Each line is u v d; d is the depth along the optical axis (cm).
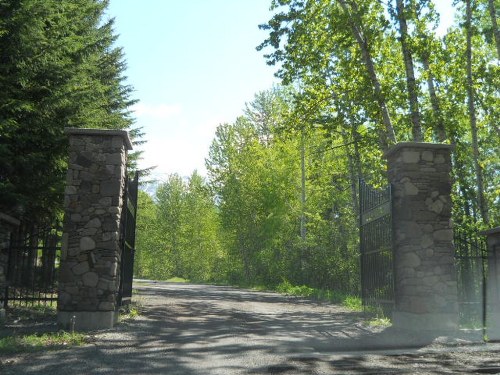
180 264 6188
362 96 1719
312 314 1401
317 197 3353
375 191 1268
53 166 1379
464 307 1159
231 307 1542
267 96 4112
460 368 662
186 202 6331
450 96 1767
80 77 1441
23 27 1234
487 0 1875
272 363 680
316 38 1817
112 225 1041
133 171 2317
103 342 817
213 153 4141
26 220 1462
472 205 2247
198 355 726
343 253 2556
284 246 3444
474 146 1759
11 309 1130
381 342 882
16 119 1283
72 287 1011
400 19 1606
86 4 1666
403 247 1104
